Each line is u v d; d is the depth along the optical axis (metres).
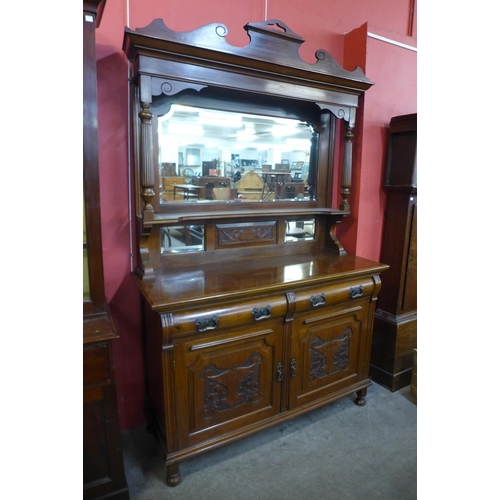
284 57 1.55
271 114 1.81
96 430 1.25
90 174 1.17
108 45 1.45
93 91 1.14
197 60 1.38
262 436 1.73
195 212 1.67
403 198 2.05
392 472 1.52
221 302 1.37
